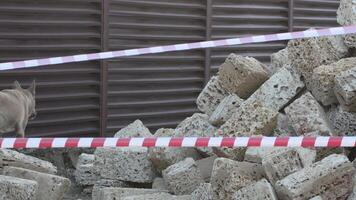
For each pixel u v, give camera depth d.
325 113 7.64
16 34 10.58
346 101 7.15
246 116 7.41
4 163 8.17
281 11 14.14
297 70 7.99
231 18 13.34
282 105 7.90
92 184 9.29
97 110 11.64
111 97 11.77
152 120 12.41
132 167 8.48
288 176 6.48
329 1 14.92
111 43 11.68
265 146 6.38
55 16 10.97
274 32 14.09
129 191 7.68
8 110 9.85
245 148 7.33
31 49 10.78
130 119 12.08
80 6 11.23
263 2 13.84
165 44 12.45
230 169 6.70
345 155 7.01
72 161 10.95
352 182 6.52
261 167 6.91
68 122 11.34
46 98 11.05
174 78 12.62
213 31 13.10
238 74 8.33
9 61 10.59
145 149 8.53
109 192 7.64
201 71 12.98
